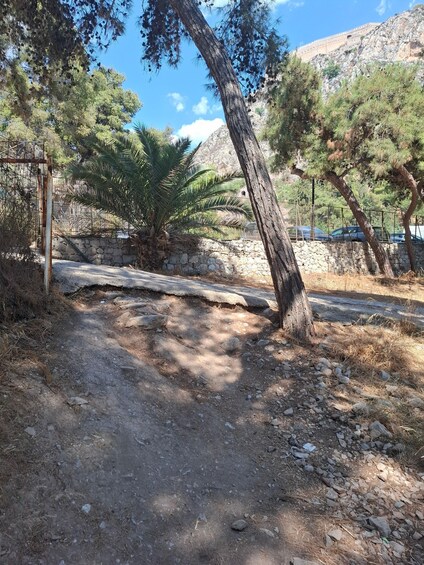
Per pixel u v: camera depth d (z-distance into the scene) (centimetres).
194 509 269
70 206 1205
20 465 259
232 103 588
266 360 501
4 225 446
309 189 4019
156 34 890
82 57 882
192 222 1225
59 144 2261
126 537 238
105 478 272
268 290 1055
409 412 421
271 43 870
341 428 386
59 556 216
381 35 9012
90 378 375
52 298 498
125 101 3662
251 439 361
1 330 402
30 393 322
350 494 305
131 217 1148
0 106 2102
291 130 1636
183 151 1074
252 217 1196
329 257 1758
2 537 215
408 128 1499
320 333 578
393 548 260
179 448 325
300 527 267
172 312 579
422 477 332
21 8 807
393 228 2286
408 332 651
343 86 1623
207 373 458
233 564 234
